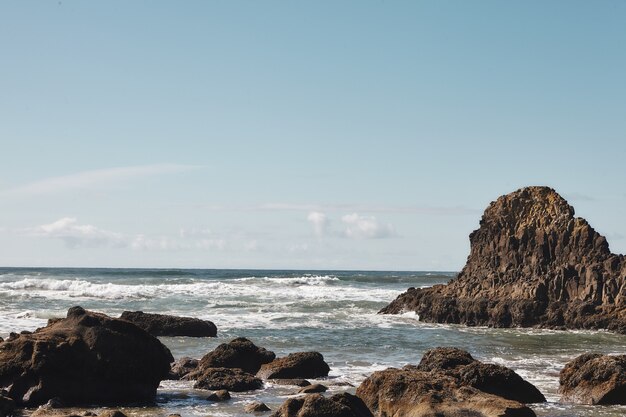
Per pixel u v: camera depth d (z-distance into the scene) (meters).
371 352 39.16
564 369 27.62
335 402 21.28
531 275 57.91
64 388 24.23
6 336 39.22
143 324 43.41
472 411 21.22
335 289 86.75
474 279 61.09
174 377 29.88
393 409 22.56
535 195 63.59
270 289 83.81
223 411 23.86
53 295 68.88
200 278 112.12
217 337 43.31
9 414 22.38
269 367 30.66
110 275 117.75
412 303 61.28
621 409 24.94
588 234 57.66
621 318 51.34
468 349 41.06
